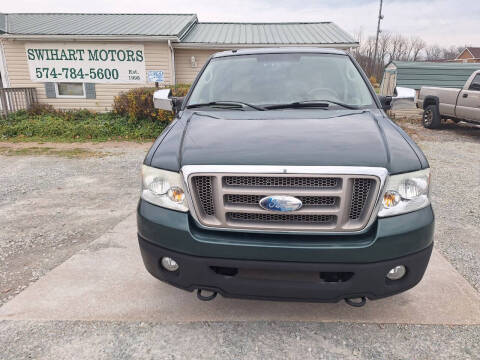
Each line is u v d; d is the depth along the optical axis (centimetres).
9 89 1220
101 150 831
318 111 275
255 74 323
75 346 215
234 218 199
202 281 203
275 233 196
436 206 455
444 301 256
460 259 318
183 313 246
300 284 196
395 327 231
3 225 399
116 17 1584
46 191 525
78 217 421
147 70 1318
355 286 193
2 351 211
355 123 243
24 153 794
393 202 193
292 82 312
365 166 189
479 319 237
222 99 304
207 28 1559
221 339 221
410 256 195
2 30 1255
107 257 322
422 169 203
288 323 236
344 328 231
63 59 1300
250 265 194
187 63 1366
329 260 189
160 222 204
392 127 243
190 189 198
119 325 234
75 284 279
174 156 211
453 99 1002
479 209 445
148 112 1048
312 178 188
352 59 341
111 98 1340
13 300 259
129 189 532
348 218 193
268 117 261
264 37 1389
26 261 318
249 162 193
